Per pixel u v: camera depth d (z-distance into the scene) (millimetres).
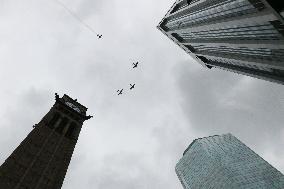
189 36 105000
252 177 132000
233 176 133250
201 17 84562
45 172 52094
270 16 52500
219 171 141500
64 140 63719
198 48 110250
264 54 73062
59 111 72812
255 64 80938
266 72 84312
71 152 61938
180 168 181250
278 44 61625
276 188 123938
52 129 65000
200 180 155125
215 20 77688
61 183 53125
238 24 66812
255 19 58156
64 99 80750
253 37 68438
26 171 49594
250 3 54781
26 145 55562
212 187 142875
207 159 154125
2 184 44625
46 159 55156
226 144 168500
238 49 81188
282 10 47562
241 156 149875
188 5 90375
